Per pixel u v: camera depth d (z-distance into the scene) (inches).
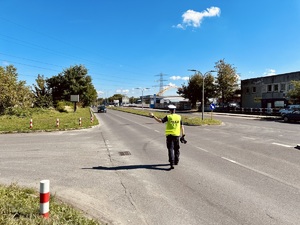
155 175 283.7
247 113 1849.2
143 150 443.8
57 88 2320.4
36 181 265.4
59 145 505.7
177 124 316.5
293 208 192.5
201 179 266.8
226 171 297.6
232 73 2346.2
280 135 652.1
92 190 236.1
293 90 1359.5
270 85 1839.3
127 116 1740.9
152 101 4731.8
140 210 191.9
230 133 704.4
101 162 350.6
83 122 1049.5
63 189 238.7
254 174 283.7
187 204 202.1
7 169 313.9
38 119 1202.6
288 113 1151.0
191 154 401.7
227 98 2439.7
